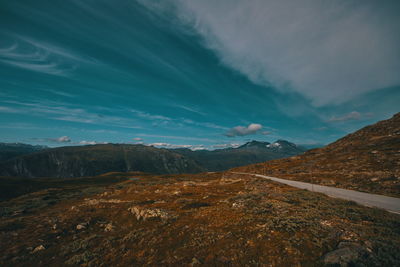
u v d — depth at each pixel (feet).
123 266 41.60
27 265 46.65
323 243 36.01
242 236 43.93
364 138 260.01
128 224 68.90
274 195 85.66
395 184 94.38
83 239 58.23
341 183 119.55
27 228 69.97
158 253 44.37
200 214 67.26
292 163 277.85
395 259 29.30
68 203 159.63
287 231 42.29
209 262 36.73
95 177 499.10
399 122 252.21
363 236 36.63
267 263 33.32
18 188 358.02
